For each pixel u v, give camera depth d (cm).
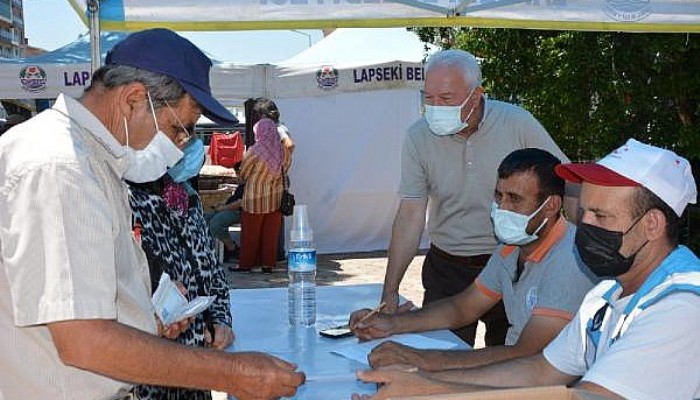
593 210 191
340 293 358
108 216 160
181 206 259
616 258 191
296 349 261
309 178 933
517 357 241
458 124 333
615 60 684
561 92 704
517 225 263
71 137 160
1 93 734
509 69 747
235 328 292
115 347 157
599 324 208
